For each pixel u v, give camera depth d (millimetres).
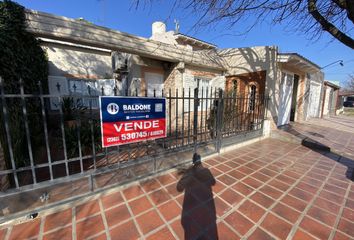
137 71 6285
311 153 4715
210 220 2113
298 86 9352
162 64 6848
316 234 1923
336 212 2295
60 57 6410
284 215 2221
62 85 6371
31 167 2133
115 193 2648
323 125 9086
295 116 9609
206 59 7246
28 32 3945
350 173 3490
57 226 1981
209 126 5207
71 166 3350
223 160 4086
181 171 3451
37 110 4527
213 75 7891
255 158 4266
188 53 6648
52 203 2262
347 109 25828
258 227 2014
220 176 3262
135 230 1944
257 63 6914
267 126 6348
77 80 6832
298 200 2549
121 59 5848
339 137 6520
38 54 5031
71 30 4289
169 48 6094
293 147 5266
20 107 3629
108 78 7465
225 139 4742
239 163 3914
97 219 2102
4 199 2045
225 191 2754
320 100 12656
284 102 7906
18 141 2945
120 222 2059
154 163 3254
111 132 2672
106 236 1856
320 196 2660
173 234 1896
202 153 4113
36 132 4070
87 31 4504
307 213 2266
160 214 2207
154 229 1962
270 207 2375
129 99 2805
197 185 2922
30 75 4449
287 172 3494
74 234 1877
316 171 3568
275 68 6348
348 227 2029
